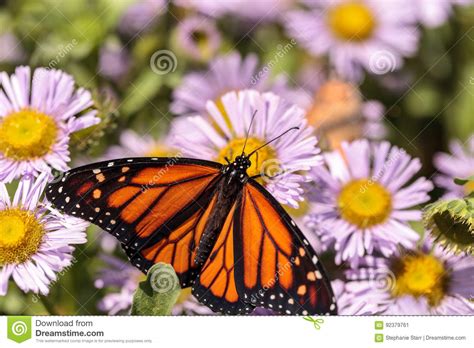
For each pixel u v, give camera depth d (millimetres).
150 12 547
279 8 561
